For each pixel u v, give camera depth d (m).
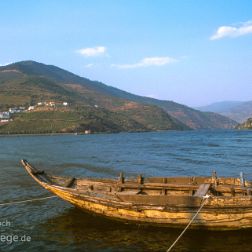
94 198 20.06
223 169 48.78
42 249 17.69
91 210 20.64
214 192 21.12
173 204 18.72
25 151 88.88
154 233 19.14
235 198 18.27
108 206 19.81
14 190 32.16
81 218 22.23
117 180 23.81
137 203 19.12
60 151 86.94
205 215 18.44
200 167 51.19
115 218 20.11
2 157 71.31
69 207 25.06
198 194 19.03
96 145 112.50
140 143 122.25
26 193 30.58
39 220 22.22
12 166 52.66
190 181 23.58
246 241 17.81
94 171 47.38
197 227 18.81
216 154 71.75
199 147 94.81
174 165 53.72
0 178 39.91
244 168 49.53
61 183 23.59
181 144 111.50
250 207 17.97
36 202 26.84
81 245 18.03
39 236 19.42
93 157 68.25
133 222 19.75
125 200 19.64
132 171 47.31
